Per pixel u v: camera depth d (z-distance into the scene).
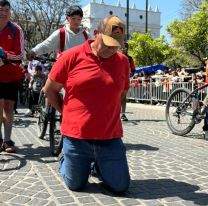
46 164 5.02
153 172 4.77
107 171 3.87
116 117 3.89
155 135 7.57
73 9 5.52
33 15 31.97
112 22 3.56
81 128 3.79
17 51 5.42
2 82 5.48
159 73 18.78
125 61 3.93
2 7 5.30
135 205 3.65
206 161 5.38
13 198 3.75
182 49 34.41
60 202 3.68
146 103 16.86
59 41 5.59
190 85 13.89
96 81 3.72
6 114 5.66
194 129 8.46
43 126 6.48
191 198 3.87
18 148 6.00
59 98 4.16
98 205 3.63
